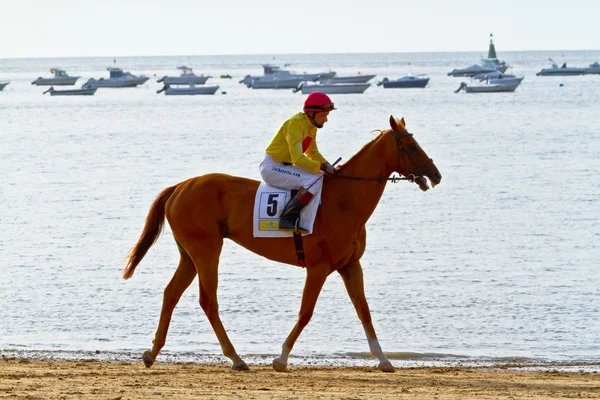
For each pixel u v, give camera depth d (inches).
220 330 444.5
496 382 421.7
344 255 422.0
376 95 5551.2
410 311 685.3
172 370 460.8
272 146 428.8
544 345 591.8
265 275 813.9
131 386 374.9
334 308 695.1
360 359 551.2
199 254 434.9
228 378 419.2
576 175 1587.1
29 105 5044.3
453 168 1731.1
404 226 1097.4
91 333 622.2
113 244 981.8
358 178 421.7
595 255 906.1
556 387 399.9
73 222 1132.5
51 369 460.8
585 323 649.0
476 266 856.3
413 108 4126.5
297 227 414.3
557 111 3698.3
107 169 1784.0
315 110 421.7
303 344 593.6
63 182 1567.4
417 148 420.5
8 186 1514.5
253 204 427.5
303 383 401.1
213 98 5575.8
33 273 828.0
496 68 7760.8
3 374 420.8
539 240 993.5
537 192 1381.6
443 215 1180.5
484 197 1341.0
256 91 6510.8
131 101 5374.0
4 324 646.5
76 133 2920.8
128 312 684.1
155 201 450.9
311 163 415.2
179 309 693.9
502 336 615.2
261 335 617.6
